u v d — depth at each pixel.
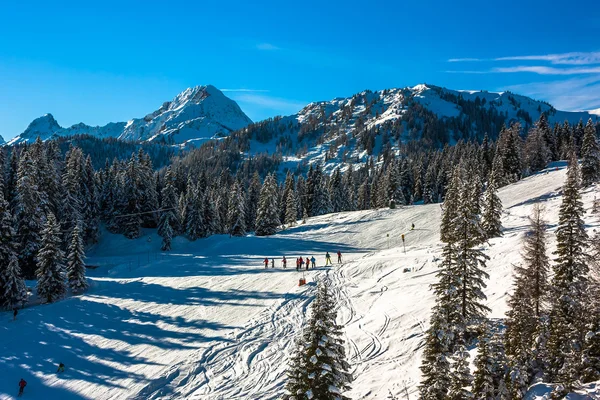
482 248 37.22
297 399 14.85
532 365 16.39
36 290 43.44
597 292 16.19
